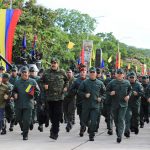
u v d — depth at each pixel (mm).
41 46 50031
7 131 15672
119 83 13375
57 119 13211
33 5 51594
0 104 13328
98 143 13180
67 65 71750
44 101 13125
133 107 15008
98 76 17750
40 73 17422
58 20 95250
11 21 18969
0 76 13281
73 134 15281
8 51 18969
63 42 72688
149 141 13867
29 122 13391
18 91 13289
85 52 34250
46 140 13555
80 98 15039
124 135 14641
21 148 11961
